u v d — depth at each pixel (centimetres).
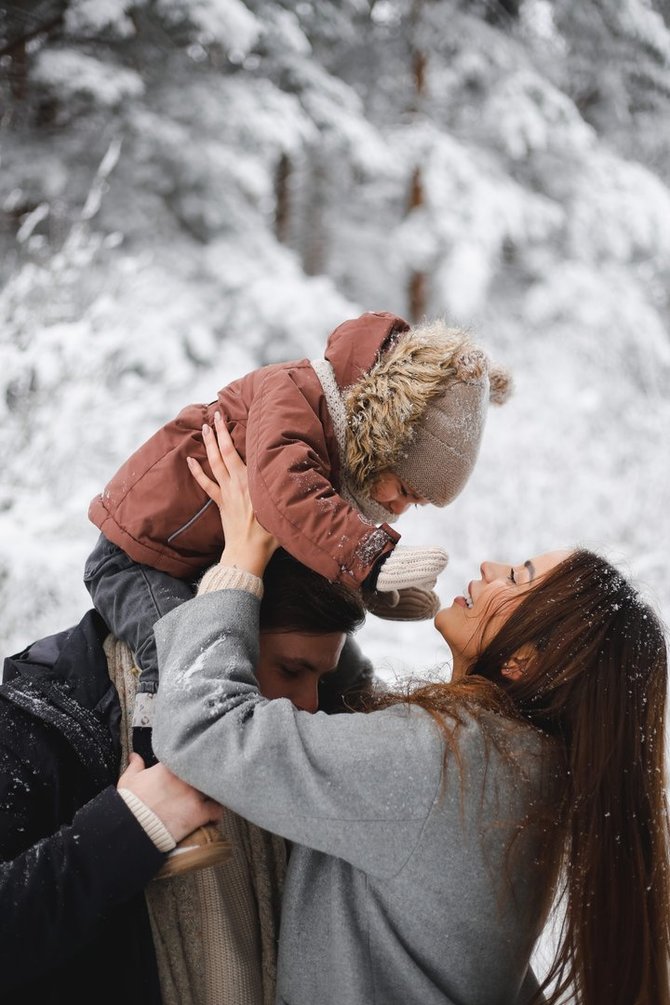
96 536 355
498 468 538
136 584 142
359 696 159
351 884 122
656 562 452
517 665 132
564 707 125
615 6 1159
